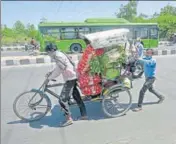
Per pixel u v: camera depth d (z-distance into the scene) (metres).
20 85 7.00
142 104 5.10
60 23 17.09
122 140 3.70
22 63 11.45
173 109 4.65
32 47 15.69
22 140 3.73
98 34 4.60
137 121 4.39
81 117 4.67
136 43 5.13
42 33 16.81
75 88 4.61
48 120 4.69
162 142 3.51
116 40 4.60
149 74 4.87
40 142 3.73
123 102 4.82
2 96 5.46
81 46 17.03
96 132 4.08
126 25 16.02
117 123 4.40
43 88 4.71
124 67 4.89
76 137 3.92
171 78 4.66
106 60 4.68
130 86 4.89
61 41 17.00
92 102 5.24
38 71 9.68
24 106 4.70
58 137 3.93
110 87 4.71
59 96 4.54
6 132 3.96
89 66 4.56
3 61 11.23
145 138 3.69
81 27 17.22
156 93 4.99
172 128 3.96
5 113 4.69
